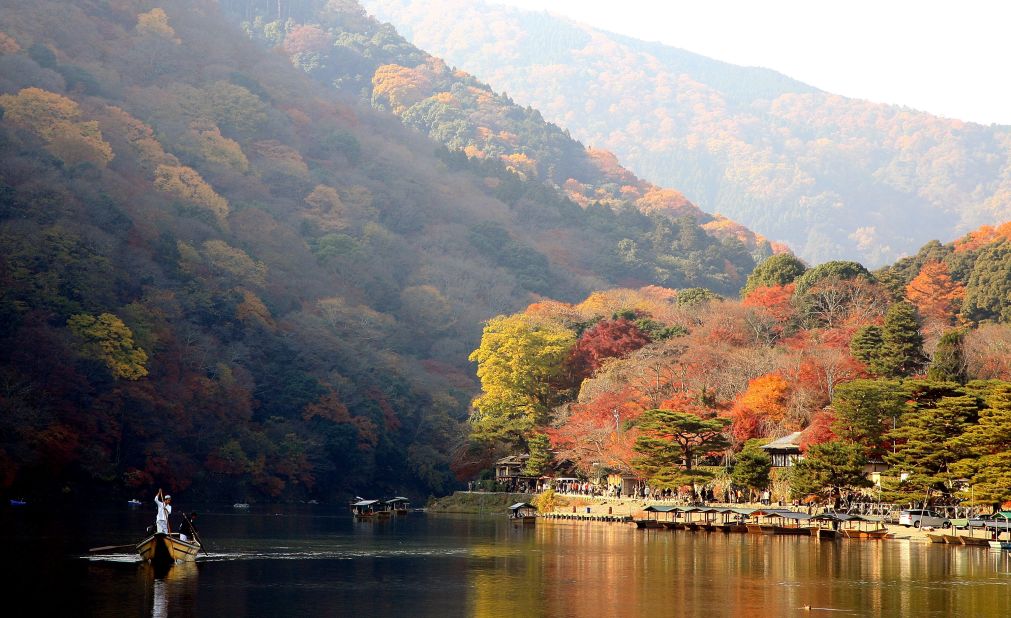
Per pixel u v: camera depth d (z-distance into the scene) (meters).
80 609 66.81
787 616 68.19
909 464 124.81
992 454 116.31
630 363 180.75
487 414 199.50
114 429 181.50
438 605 70.62
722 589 78.75
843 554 103.38
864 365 160.88
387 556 99.69
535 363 199.00
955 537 116.00
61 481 172.75
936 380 142.75
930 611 70.44
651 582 82.06
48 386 172.00
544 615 67.44
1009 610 70.94
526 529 137.88
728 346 180.75
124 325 193.12
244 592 74.62
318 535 125.12
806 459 131.62
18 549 96.88
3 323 176.62
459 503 195.12
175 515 158.25
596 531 134.25
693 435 145.38
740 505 142.38
